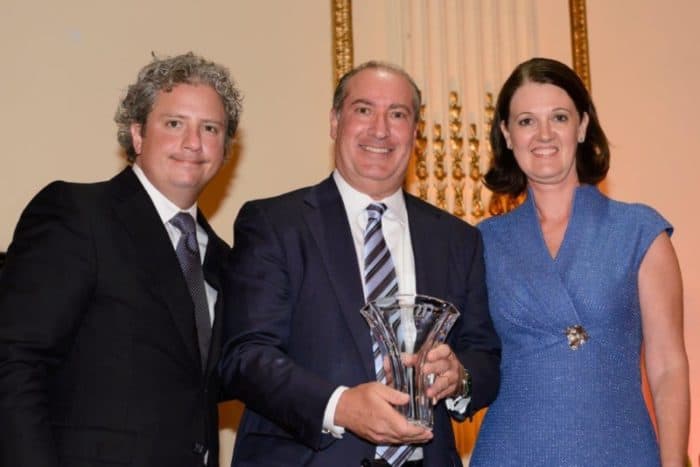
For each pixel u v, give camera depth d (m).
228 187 3.84
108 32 3.78
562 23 4.39
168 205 2.40
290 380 2.19
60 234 2.14
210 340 2.32
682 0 4.61
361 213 2.57
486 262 2.66
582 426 2.38
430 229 2.60
